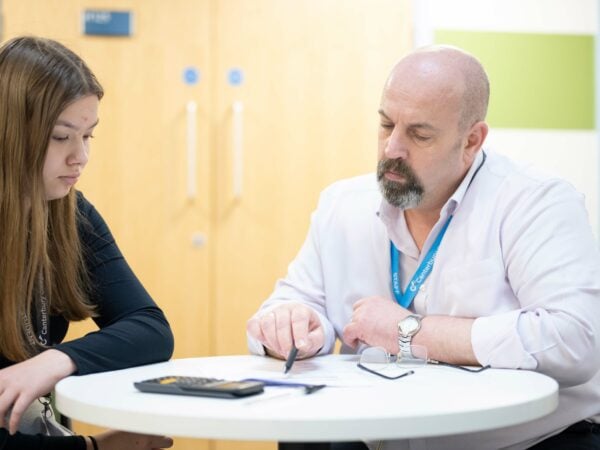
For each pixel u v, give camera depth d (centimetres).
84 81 153
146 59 323
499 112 349
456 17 344
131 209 323
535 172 169
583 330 148
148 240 324
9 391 135
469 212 167
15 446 144
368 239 181
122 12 321
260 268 329
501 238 165
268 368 148
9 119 150
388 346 155
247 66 327
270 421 104
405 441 167
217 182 327
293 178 330
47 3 317
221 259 328
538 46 350
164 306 325
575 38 352
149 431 108
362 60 332
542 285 155
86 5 319
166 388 121
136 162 323
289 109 329
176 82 324
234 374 141
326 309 186
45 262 158
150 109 323
